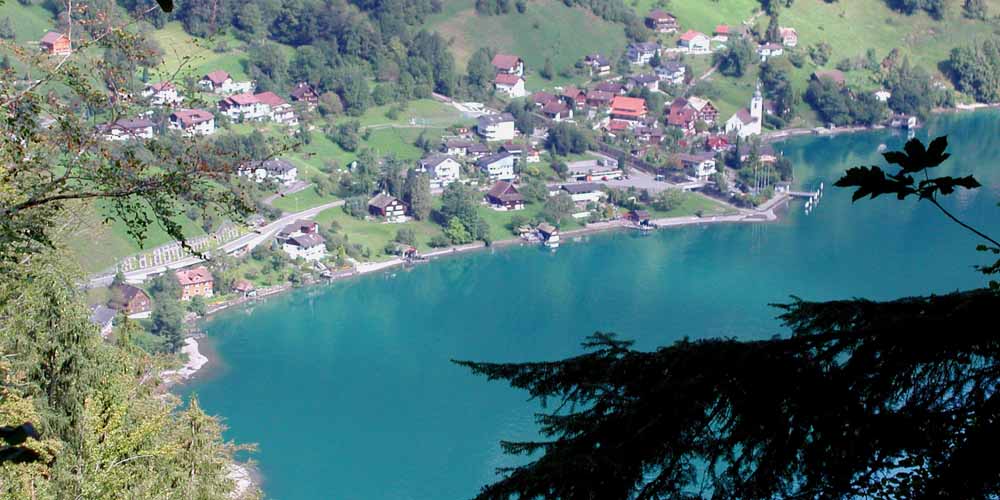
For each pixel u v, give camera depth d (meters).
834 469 6.03
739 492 6.09
